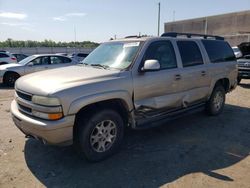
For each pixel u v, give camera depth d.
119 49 4.51
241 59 11.48
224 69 6.09
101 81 3.62
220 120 5.84
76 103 3.29
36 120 3.33
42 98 3.26
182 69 4.83
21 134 4.87
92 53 5.04
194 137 4.77
